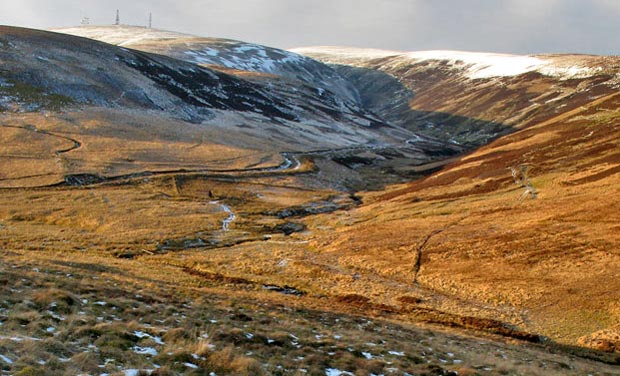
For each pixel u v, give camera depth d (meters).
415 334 28.62
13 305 17.94
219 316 23.88
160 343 16.17
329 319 29.44
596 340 31.23
